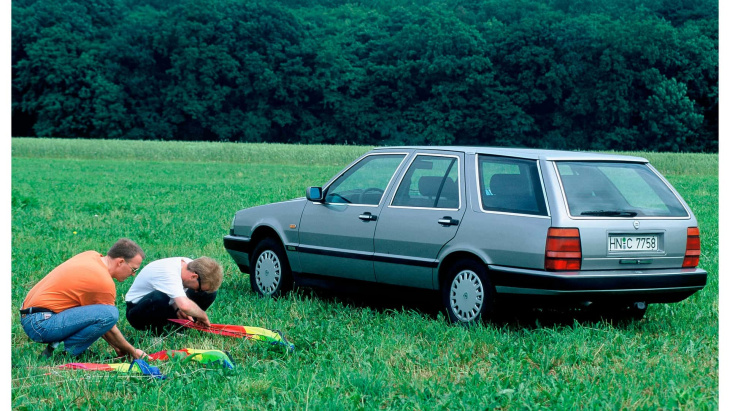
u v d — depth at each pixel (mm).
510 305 6773
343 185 8242
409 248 7434
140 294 6660
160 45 87625
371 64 93125
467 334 6410
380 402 4898
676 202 7168
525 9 115938
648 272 6797
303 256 8344
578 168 6930
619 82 86188
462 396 4941
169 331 6746
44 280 5926
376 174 8055
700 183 30953
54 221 15258
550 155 6984
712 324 7199
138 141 56938
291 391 4996
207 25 89000
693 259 7105
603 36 88188
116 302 7984
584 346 6082
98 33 91562
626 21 97812
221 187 25547
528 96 89000
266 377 5340
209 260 6805
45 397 5043
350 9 116688
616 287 6617
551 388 5121
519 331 6805
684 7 108000
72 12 91000
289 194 22625
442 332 6621
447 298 7164
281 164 46531
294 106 91500
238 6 93438
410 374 5531
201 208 18234
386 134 89250
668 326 7141
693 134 86875
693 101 87000
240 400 4914
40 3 90875
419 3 123625
